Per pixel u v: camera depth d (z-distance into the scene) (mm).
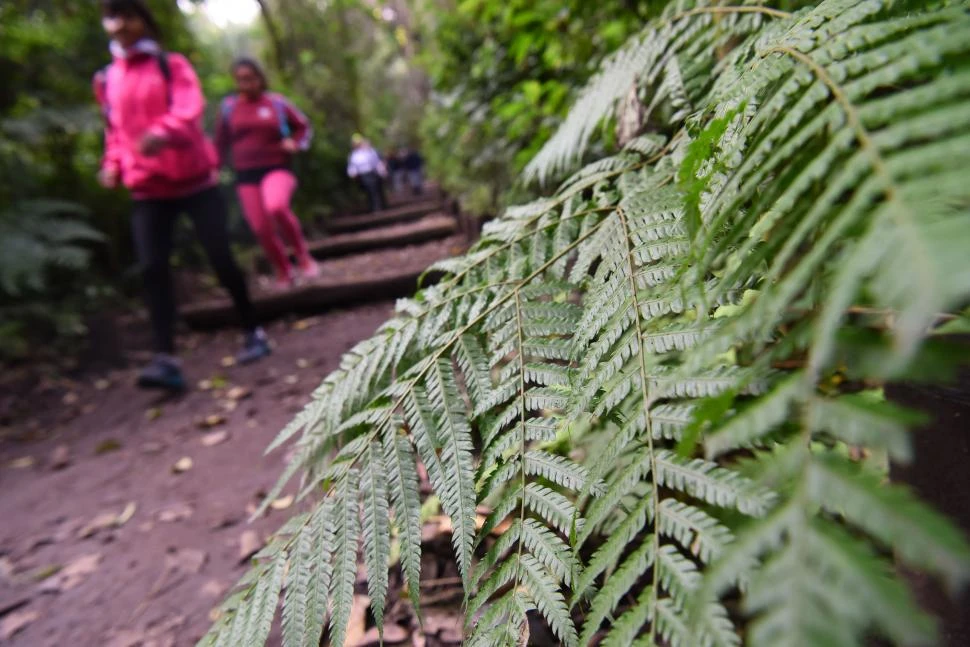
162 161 3412
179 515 2195
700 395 494
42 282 4750
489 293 827
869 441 298
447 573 1396
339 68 15000
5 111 5609
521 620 554
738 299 553
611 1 2082
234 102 5184
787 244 355
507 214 1008
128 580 1852
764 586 302
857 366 315
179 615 1639
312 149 10852
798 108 425
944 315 490
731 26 881
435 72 4496
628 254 660
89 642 1596
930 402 774
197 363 4375
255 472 2441
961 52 392
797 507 317
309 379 3543
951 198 270
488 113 3580
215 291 6727
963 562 247
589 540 1139
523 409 660
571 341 687
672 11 1112
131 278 6305
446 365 765
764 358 366
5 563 2064
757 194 542
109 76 3467
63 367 4555
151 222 3527
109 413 3596
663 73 1120
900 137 321
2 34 5402
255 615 712
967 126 350
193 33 8719
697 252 497
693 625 358
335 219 11992
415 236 7977
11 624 1724
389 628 1275
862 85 388
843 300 274
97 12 6211
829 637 271
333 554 745
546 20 2293
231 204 8062
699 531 429
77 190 6062
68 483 2680
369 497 708
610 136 1316
